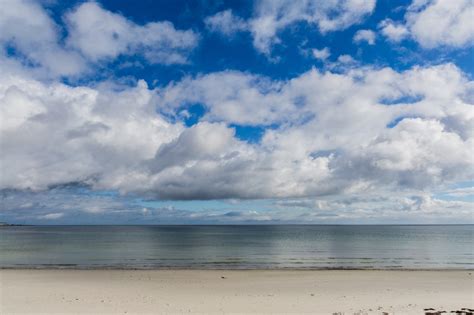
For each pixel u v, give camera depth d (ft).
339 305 61.05
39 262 145.89
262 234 490.08
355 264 140.15
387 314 54.90
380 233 531.91
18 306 59.52
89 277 92.68
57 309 57.67
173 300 65.10
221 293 73.00
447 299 66.28
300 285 83.30
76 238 371.15
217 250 215.51
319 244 272.51
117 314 54.90
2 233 536.83
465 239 346.54
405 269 112.57
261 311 56.90
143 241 317.22
